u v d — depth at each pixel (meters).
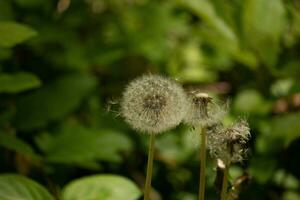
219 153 0.45
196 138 0.50
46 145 0.69
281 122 0.68
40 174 0.72
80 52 0.95
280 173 0.79
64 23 0.98
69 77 0.76
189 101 0.44
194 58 1.10
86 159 0.67
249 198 0.75
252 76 1.03
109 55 0.96
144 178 0.84
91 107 0.89
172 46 1.12
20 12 0.92
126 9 1.13
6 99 0.76
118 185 0.56
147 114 0.43
